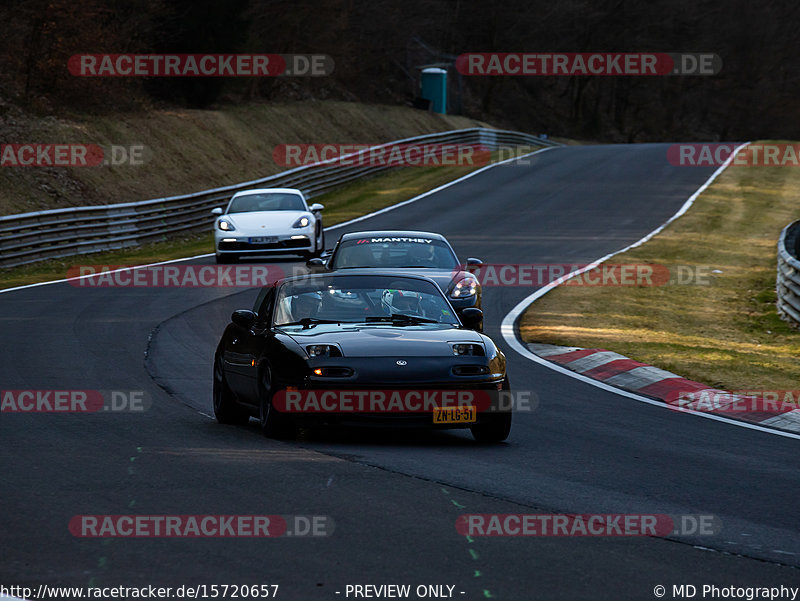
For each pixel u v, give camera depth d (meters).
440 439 34.34
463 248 107.25
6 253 102.69
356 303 36.94
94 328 62.06
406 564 20.08
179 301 74.94
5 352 52.81
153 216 124.81
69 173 133.75
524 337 60.03
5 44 147.38
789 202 151.50
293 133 191.75
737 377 46.53
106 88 156.38
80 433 33.94
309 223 97.19
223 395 37.25
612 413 39.31
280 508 24.20
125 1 160.00
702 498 26.17
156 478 27.28
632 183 169.50
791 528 23.36
